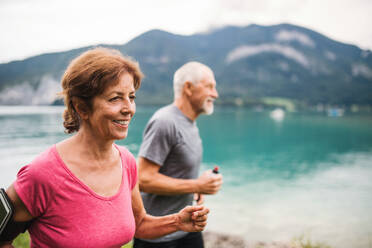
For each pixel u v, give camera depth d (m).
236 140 39.16
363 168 21.77
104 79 0.95
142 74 1.06
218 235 7.21
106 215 1.02
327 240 7.80
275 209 11.20
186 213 1.34
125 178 1.15
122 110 0.99
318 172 20.42
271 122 72.50
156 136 2.10
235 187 15.70
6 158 23.58
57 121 63.47
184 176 2.26
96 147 1.03
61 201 0.95
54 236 0.96
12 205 0.93
